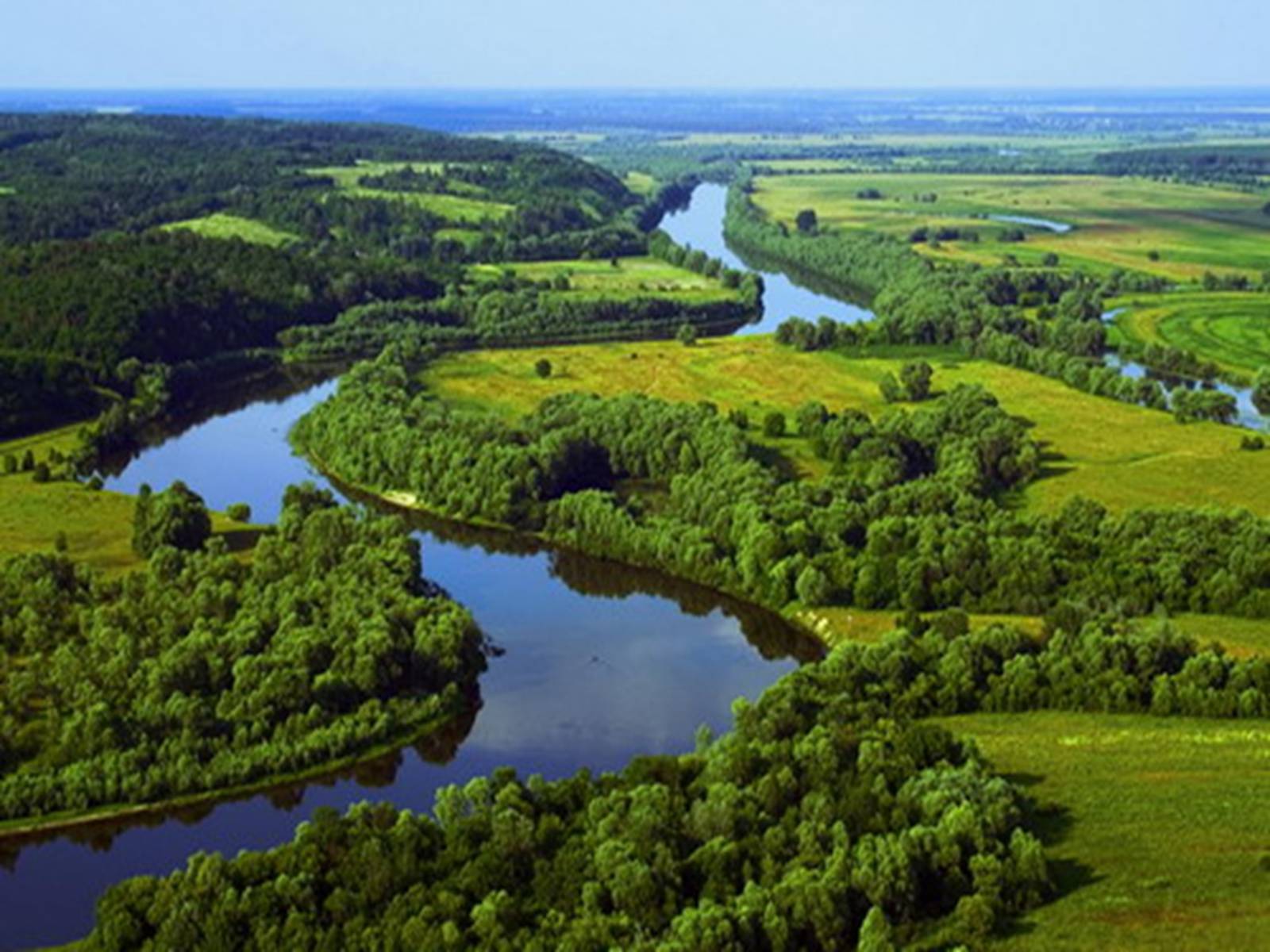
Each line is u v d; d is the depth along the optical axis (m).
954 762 114.81
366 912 95.12
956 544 160.25
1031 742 122.56
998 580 155.62
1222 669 130.50
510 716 139.25
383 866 98.06
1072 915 95.25
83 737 121.38
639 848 100.00
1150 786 113.50
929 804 103.62
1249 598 150.62
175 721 125.31
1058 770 116.69
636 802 105.69
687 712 141.00
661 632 161.88
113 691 130.25
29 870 111.38
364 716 131.00
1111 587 152.12
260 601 147.50
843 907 93.12
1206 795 111.69
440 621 143.88
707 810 103.50
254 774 123.25
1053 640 135.75
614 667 151.50
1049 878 97.94
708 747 121.75
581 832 105.06
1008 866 97.50
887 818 104.38
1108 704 129.12
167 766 121.00
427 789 124.75
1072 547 163.50
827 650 152.62
